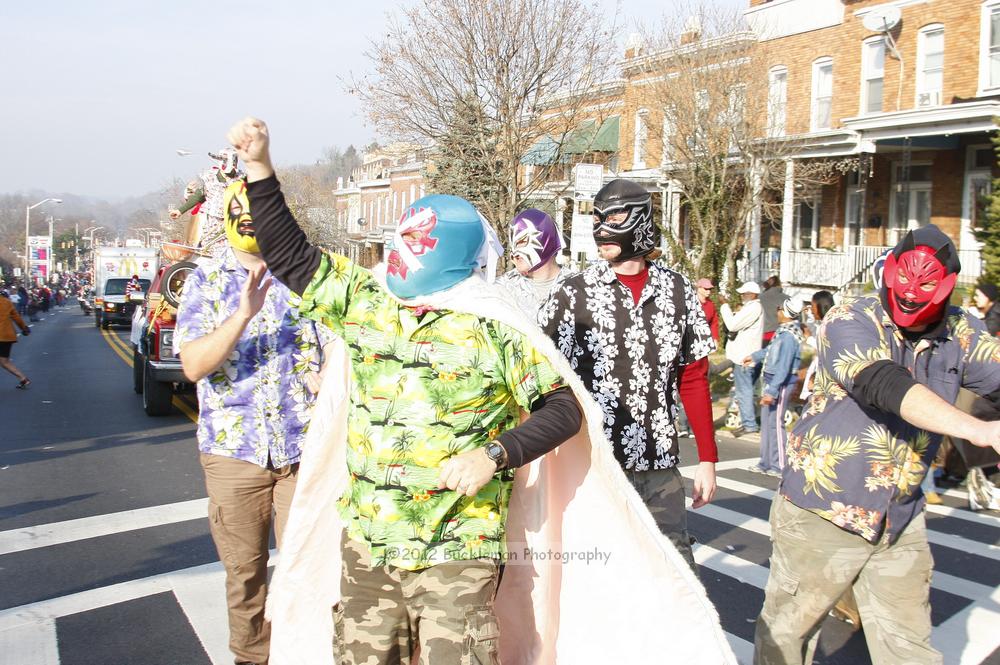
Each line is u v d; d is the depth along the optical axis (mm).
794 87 23000
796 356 8609
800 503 3184
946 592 5422
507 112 14875
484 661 2387
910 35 20328
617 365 3617
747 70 19609
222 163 3494
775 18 23281
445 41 14617
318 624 3033
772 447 8820
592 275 3680
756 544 6359
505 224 15281
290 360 3652
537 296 5160
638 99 20594
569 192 17766
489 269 2668
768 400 8719
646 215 3602
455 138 15031
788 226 21531
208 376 3611
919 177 20703
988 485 7445
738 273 23344
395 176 53625
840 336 3014
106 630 4559
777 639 3275
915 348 3043
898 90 20609
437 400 2455
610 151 17797
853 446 3061
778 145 19891
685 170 20047
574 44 15078
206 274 3654
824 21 22094
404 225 2477
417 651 2598
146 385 11992
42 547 6035
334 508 3012
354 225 62438
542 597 2762
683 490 3723
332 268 2621
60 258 146750
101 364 20203
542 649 2777
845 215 22359
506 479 2594
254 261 3252
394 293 2521
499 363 2492
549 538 2740
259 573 3713
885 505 3043
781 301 13312
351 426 2586
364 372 2549
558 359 2477
